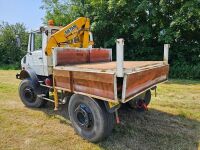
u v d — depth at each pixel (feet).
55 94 15.24
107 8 42.91
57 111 19.11
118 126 15.70
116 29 44.09
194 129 15.26
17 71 53.26
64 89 14.32
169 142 13.41
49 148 12.96
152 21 41.42
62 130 15.28
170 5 39.75
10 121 16.94
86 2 47.85
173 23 36.55
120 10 42.83
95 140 13.33
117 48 10.89
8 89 28.76
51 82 17.63
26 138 14.16
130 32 44.24
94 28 43.39
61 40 17.89
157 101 22.04
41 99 19.11
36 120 17.13
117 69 11.00
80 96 13.48
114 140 13.75
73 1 50.78
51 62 17.58
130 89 11.77
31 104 19.86
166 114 18.19
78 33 18.88
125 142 13.50
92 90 12.41
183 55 41.09
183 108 19.83
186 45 41.09
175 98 23.31
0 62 68.49
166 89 27.91
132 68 11.90
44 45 17.78
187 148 12.71
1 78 39.47
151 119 17.04
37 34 18.78
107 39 45.70
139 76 12.52
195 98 23.32
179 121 16.69
